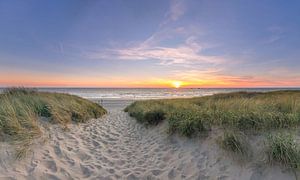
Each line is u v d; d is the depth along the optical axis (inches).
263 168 127.0
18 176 127.5
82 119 318.0
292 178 113.9
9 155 141.0
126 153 208.5
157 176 153.6
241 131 165.8
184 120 215.8
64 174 144.7
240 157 140.3
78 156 181.2
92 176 149.5
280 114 177.6
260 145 143.2
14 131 167.6
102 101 1217.4
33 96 304.8
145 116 326.6
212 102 363.6
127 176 152.5
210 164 152.8
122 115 538.6
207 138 182.7
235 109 234.5
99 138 253.8
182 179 145.3
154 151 207.3
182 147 194.5
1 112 190.1
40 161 151.4
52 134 209.0
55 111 254.8
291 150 121.8
